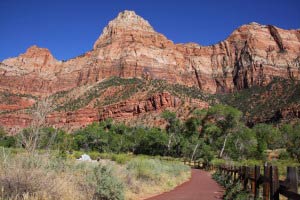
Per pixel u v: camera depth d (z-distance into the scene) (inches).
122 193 409.4
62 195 314.5
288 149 1859.0
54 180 313.6
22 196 271.7
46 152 353.4
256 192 364.2
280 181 246.4
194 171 1523.1
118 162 1181.1
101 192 380.5
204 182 847.1
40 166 320.8
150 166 729.6
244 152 2496.3
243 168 496.1
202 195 534.0
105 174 407.2
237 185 494.6
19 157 311.7
